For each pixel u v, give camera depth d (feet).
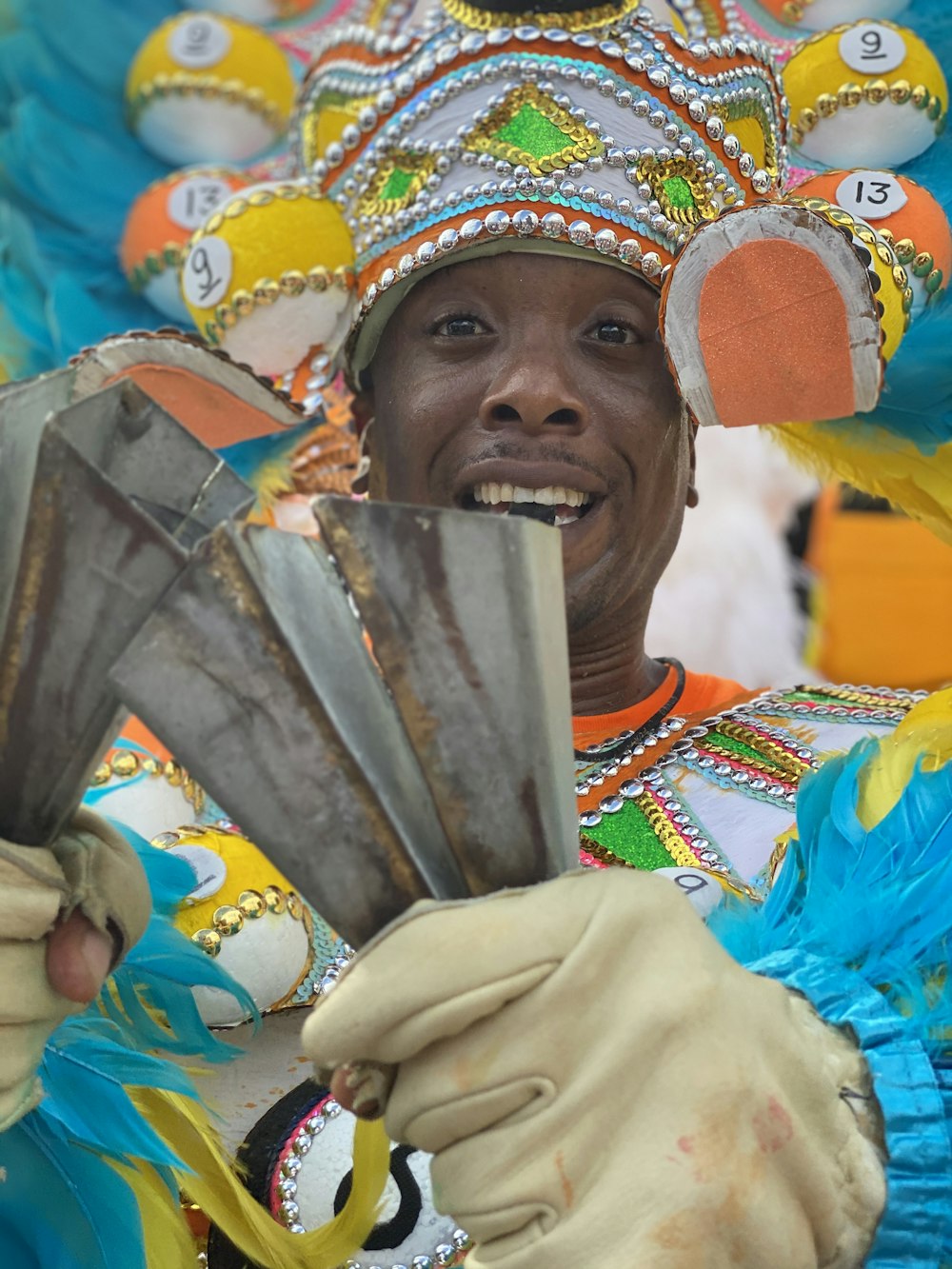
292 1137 5.19
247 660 3.59
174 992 5.00
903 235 6.06
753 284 5.25
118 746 6.06
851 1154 3.90
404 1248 4.94
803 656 12.06
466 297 5.86
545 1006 3.62
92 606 3.60
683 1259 3.56
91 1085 4.59
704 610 11.74
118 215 8.33
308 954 5.56
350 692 3.68
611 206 5.74
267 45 8.63
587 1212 3.59
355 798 3.64
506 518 3.67
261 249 6.26
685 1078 3.65
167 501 3.71
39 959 3.86
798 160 6.86
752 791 5.88
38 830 3.83
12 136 8.33
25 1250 4.54
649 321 5.84
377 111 6.08
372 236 6.09
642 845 5.72
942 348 6.30
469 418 5.82
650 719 6.26
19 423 3.67
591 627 6.11
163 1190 4.77
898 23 7.22
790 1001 4.08
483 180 5.78
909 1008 4.29
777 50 7.20
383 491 6.33
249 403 5.58
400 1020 3.57
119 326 8.17
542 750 3.73
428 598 3.66
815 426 6.69
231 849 5.55
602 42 5.83
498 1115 3.63
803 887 4.84
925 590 12.19
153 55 8.47
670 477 5.99
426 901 3.64
